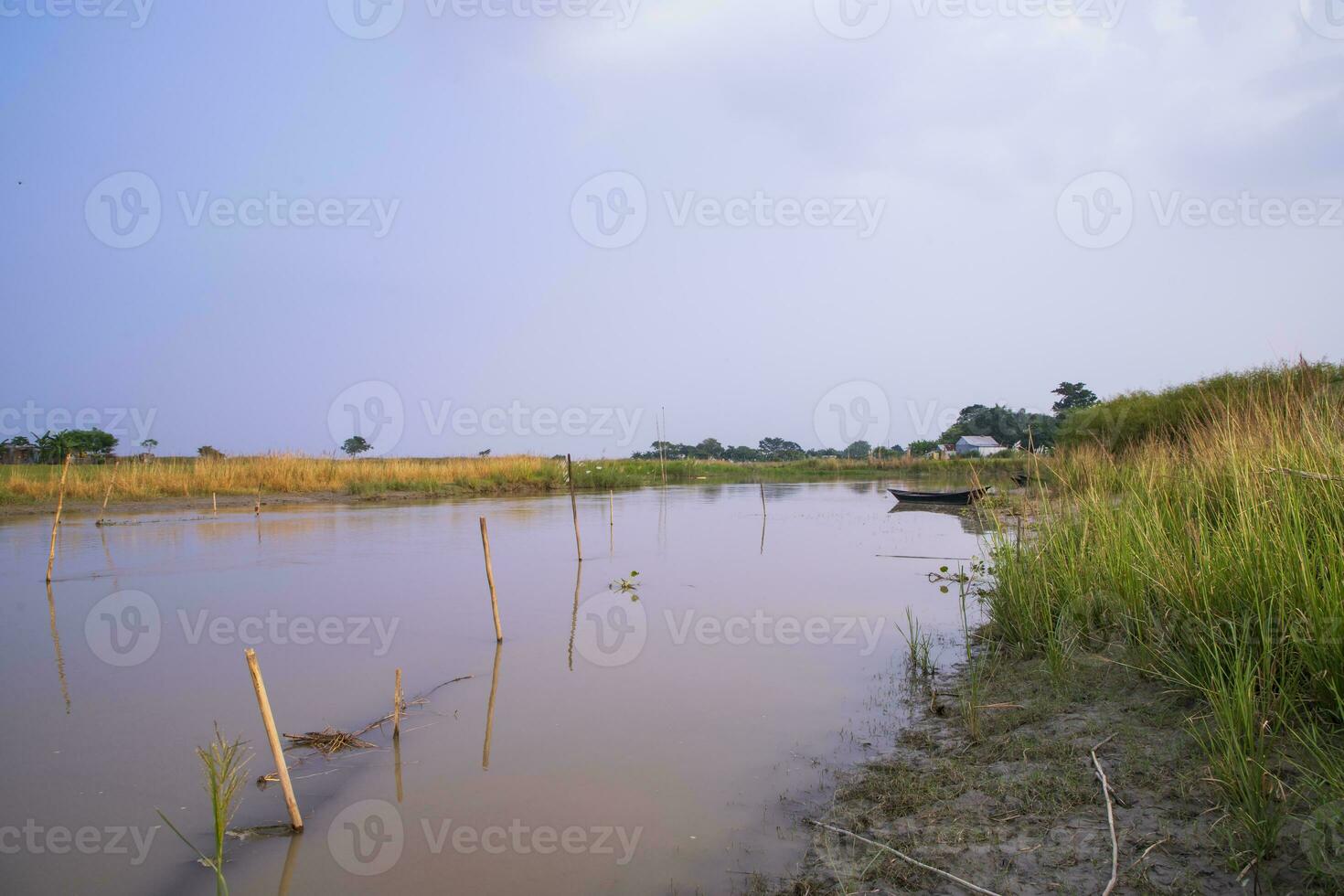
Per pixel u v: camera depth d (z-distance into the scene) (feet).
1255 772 11.02
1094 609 20.20
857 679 20.22
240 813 13.85
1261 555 15.90
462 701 19.08
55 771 15.53
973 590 30.12
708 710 18.24
